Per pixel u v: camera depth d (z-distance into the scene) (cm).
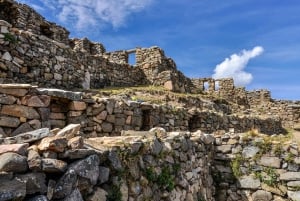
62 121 689
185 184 638
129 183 416
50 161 286
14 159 258
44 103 617
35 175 270
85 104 725
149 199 468
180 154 643
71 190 298
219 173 890
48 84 1074
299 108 2803
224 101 2270
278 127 2273
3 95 552
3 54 886
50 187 280
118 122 816
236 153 883
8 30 909
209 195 827
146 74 2039
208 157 863
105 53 2388
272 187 807
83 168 320
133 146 446
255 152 855
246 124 1712
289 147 812
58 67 1141
